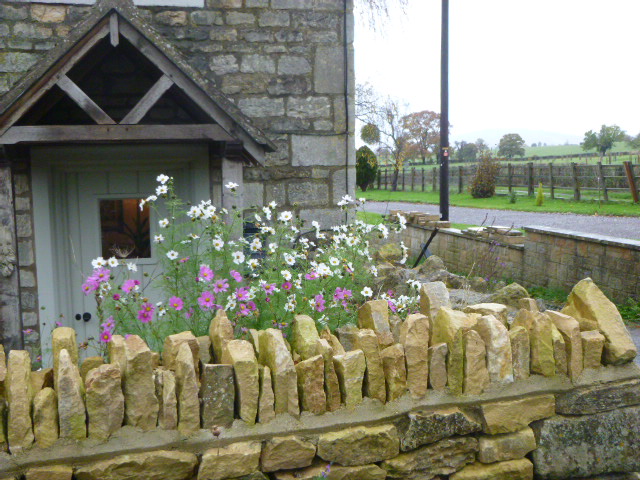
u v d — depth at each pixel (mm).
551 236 9680
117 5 5121
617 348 2561
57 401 2074
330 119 6879
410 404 2383
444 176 14617
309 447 2215
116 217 6355
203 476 2117
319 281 3549
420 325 2432
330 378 2307
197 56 6586
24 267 5996
